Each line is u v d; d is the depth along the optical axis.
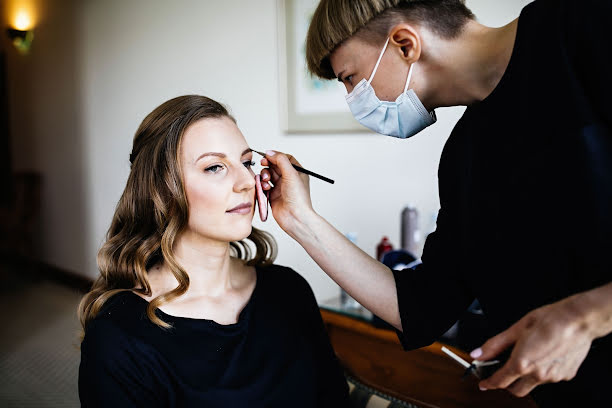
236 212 0.94
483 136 0.79
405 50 0.82
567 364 0.59
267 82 2.38
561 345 0.58
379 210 2.08
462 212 0.86
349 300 1.62
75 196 3.89
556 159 0.69
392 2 0.79
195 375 0.88
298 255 2.42
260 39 2.38
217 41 2.58
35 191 4.23
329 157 2.21
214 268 0.99
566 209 0.70
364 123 0.94
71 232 4.02
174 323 0.92
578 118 0.67
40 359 2.72
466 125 0.85
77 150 3.79
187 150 0.92
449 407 1.31
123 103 3.28
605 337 0.70
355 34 0.84
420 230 1.96
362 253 0.97
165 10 2.85
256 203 1.08
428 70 0.83
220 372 0.90
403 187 1.99
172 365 0.88
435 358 1.33
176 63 2.85
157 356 0.87
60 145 3.99
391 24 0.80
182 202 0.92
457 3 0.79
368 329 1.46
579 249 0.70
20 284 4.13
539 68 0.70
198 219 0.93
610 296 0.57
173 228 0.93
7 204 4.74
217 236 0.94
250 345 0.97
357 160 2.12
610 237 0.66
